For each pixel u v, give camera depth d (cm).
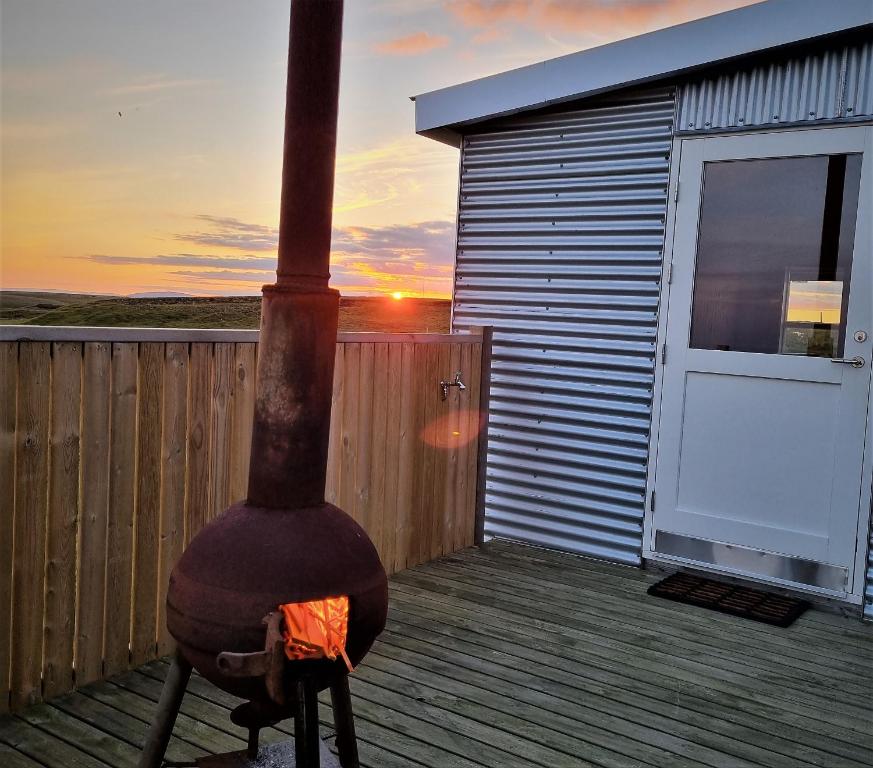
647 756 246
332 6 172
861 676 312
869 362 375
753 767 242
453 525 468
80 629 271
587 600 390
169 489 296
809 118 388
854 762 248
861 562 380
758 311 407
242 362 320
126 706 262
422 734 254
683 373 430
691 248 426
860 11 357
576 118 466
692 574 430
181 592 175
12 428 244
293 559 170
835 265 384
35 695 259
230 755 201
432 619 357
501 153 499
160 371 288
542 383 484
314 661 168
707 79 417
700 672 310
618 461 456
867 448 377
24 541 251
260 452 181
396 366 409
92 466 269
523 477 494
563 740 254
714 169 418
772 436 404
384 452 405
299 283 177
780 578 402
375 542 405
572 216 470
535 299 487
